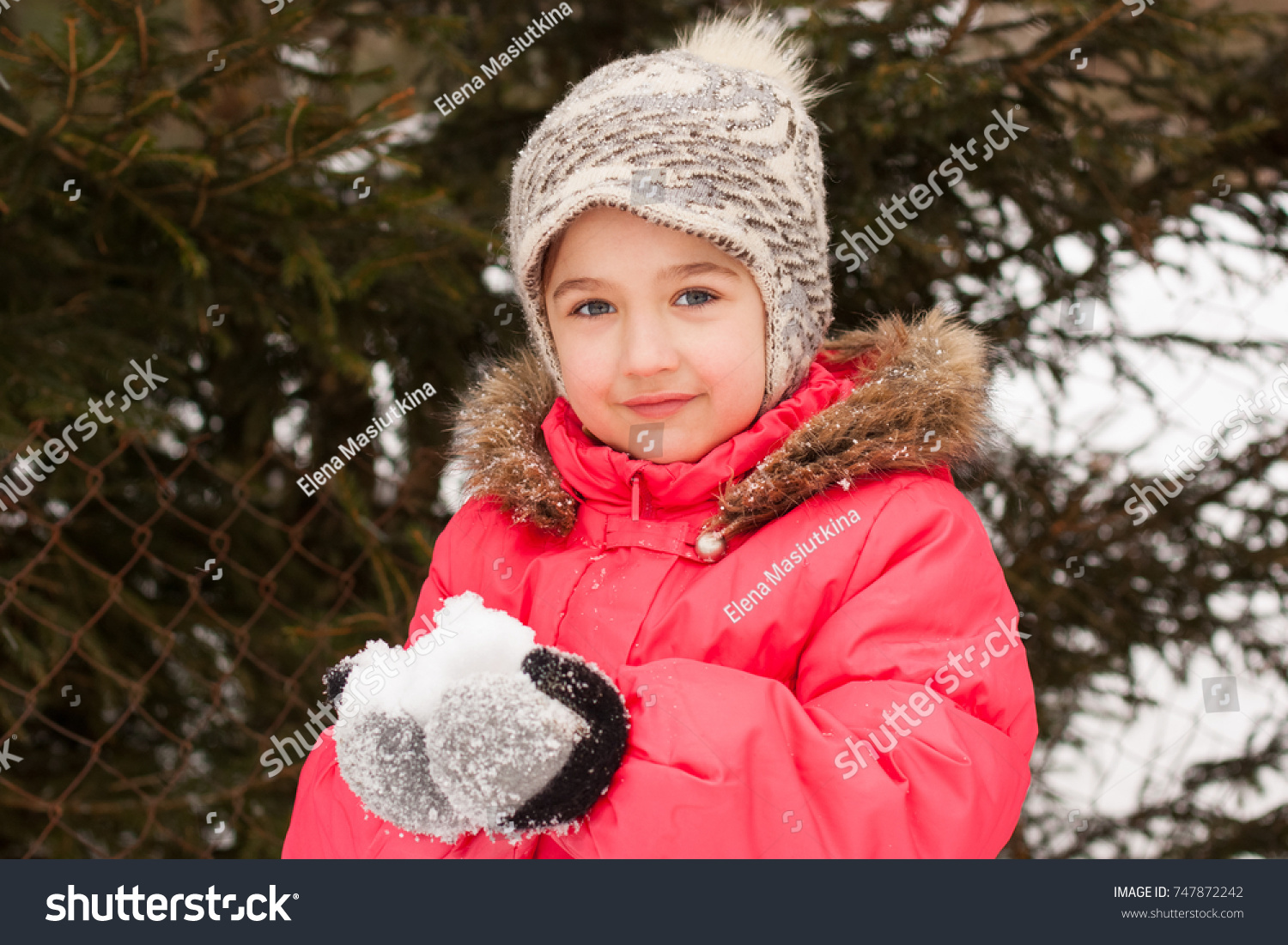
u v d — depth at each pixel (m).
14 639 1.95
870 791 0.82
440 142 2.65
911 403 1.00
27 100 1.79
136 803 2.13
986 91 1.99
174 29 2.22
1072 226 2.33
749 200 1.00
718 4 2.62
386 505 2.63
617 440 1.04
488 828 0.79
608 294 1.00
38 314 1.95
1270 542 2.51
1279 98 2.54
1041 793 2.57
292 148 1.85
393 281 2.25
